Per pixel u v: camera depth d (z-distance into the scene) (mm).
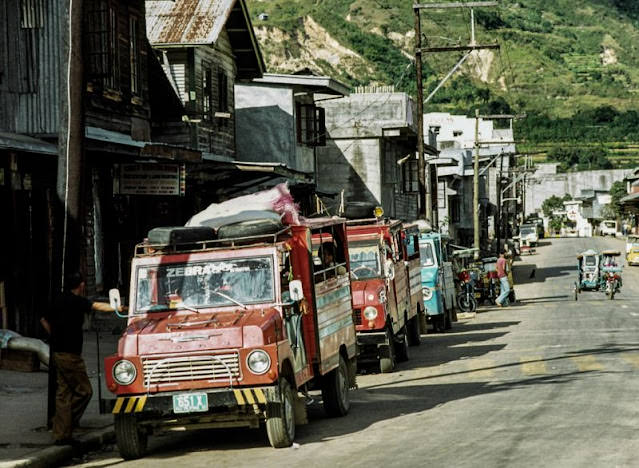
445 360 23922
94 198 26406
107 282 27031
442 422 14234
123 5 27531
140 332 12578
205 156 33125
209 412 12664
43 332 23016
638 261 84062
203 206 34531
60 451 12789
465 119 121375
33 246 22844
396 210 60219
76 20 14352
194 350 12328
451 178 84062
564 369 20469
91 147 20672
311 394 19328
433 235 34469
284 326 13305
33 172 22703
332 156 55094
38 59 24172
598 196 186500
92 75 24328
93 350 22547
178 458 12734
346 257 17922
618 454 11062
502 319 38469
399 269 24562
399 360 24375
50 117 24078
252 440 13836
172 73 32969
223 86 36406
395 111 54969
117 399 12438
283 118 43094
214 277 13578
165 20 33031
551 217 192500
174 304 13445
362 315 21547
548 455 11195
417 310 28375
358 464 11344
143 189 25562
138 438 12758
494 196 115312
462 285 43094
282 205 14969
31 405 15984
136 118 28422
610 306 42750
